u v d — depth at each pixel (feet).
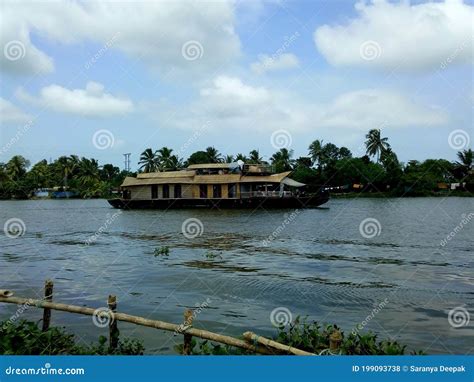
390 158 282.36
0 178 345.51
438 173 271.90
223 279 55.06
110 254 79.00
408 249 79.41
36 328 28.81
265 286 50.93
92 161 375.25
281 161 316.19
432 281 53.06
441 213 160.15
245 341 24.88
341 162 281.74
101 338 29.09
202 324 37.11
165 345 31.60
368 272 58.85
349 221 135.23
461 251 76.33
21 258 76.38
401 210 178.19
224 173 210.79
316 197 195.72
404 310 40.73
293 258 70.90
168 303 44.04
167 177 216.54
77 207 252.62
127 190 227.40
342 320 38.01
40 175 353.51
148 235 109.70
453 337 33.42
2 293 33.47
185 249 83.15
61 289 50.93
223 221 143.84
